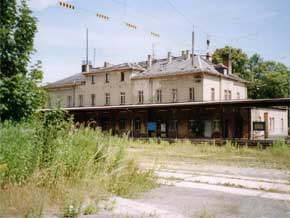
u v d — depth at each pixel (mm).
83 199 6699
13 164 6516
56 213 5910
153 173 10234
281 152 19312
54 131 7941
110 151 9477
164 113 39469
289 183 9984
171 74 42469
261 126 32812
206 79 40781
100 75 50500
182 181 10211
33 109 8438
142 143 26375
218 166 14156
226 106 29844
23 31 8359
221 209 6793
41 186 6902
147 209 6578
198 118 37250
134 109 35906
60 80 59500
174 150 21984
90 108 38875
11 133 7125
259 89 61125
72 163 7777
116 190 7891
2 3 8008
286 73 63156
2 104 7730
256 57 69812
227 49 62219
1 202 5691
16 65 8359
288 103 27297
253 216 6285
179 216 6098
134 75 46844
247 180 10477
